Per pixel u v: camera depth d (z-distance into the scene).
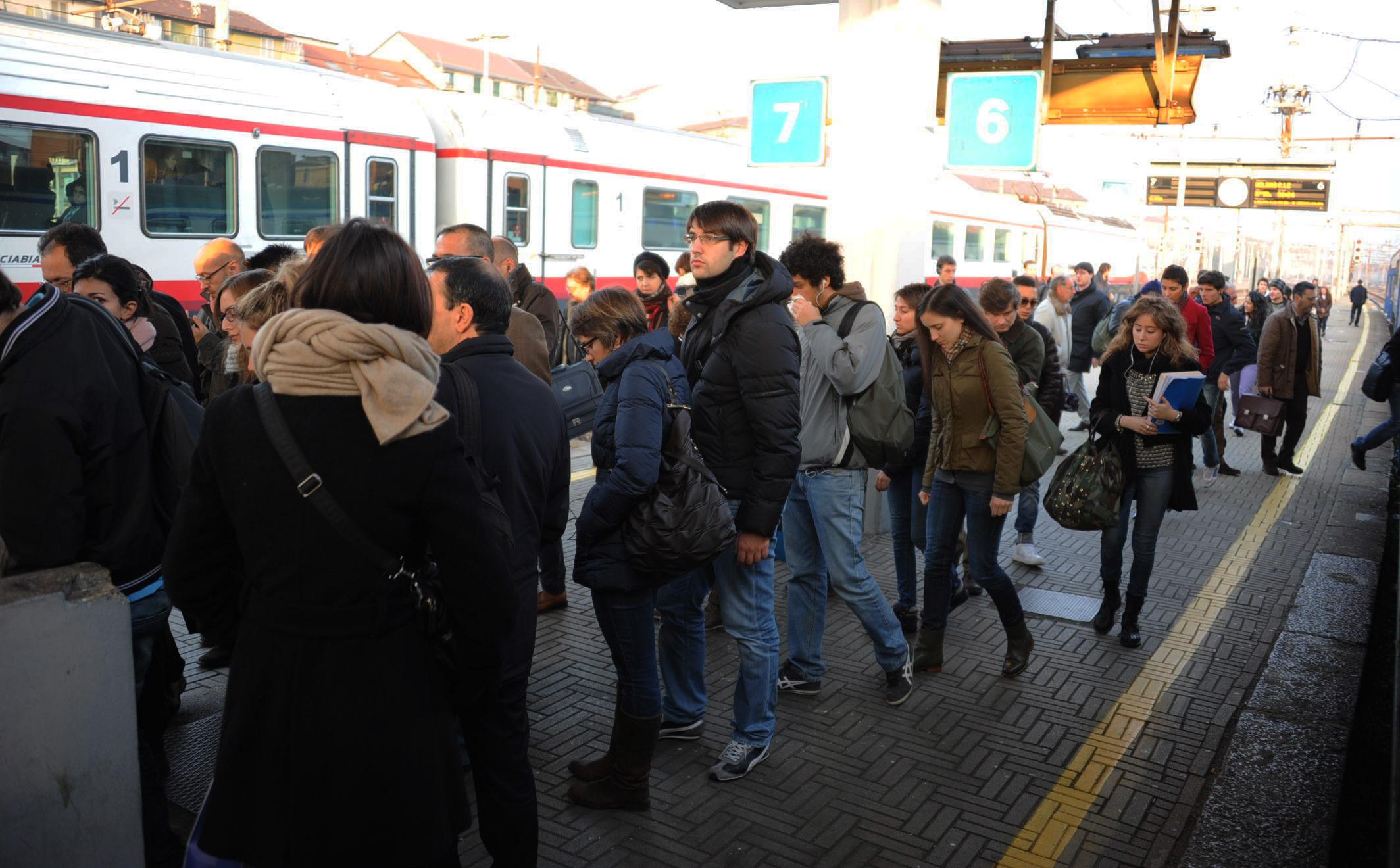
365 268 1.85
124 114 8.71
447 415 1.85
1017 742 3.86
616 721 3.27
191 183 9.33
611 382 3.19
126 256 8.84
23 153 8.12
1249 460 10.02
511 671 2.51
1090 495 4.78
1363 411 14.15
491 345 2.64
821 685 4.32
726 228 3.26
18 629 1.86
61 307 2.56
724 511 3.08
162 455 2.76
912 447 4.82
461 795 2.04
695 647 3.72
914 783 3.52
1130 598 4.86
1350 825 3.33
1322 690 4.32
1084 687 4.39
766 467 3.23
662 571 3.03
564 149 13.08
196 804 3.26
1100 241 31.22
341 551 1.78
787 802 3.37
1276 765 3.66
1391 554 6.53
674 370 3.16
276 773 1.81
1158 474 4.77
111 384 2.60
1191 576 6.07
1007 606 4.41
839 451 3.90
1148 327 4.72
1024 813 3.35
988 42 8.28
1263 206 21.44
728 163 16.25
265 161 9.88
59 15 13.62
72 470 2.47
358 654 1.81
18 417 2.42
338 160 10.58
